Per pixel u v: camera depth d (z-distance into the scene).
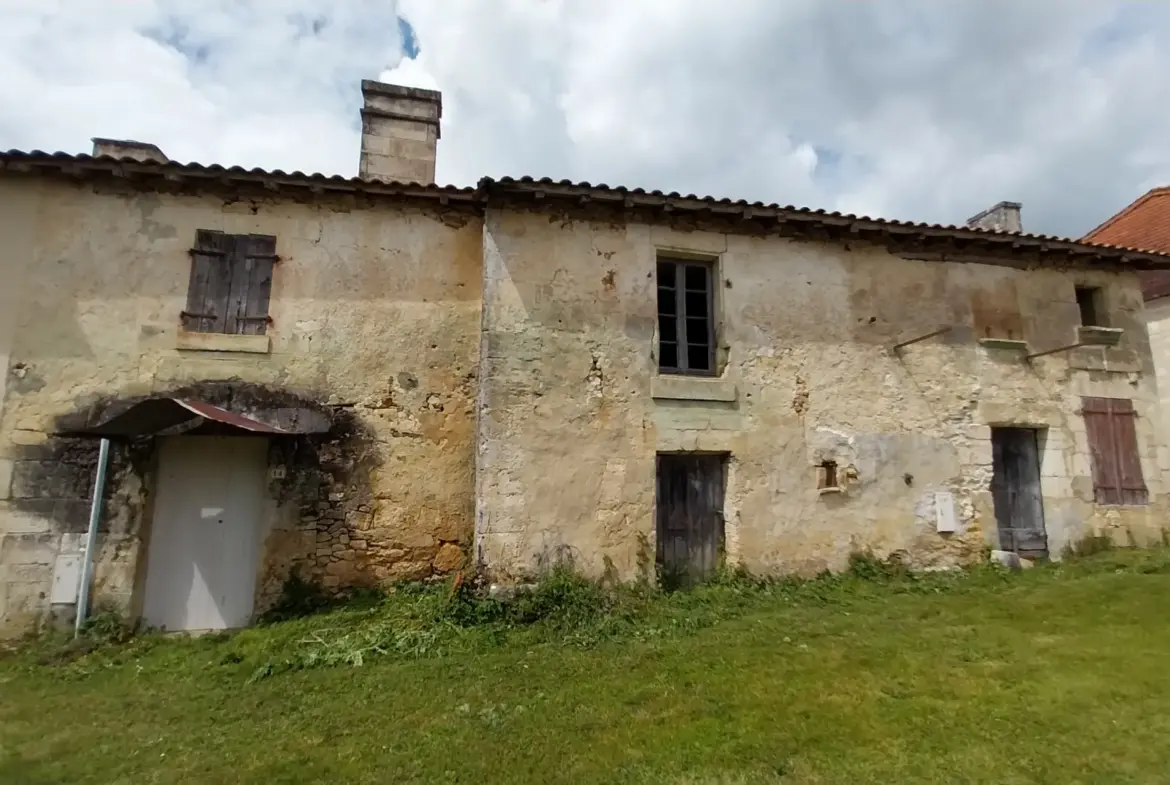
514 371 6.69
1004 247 8.47
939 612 5.98
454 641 5.51
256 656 5.26
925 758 3.34
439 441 6.99
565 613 6.04
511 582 6.28
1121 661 4.51
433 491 6.89
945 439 7.93
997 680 4.29
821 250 7.92
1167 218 11.79
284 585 6.42
